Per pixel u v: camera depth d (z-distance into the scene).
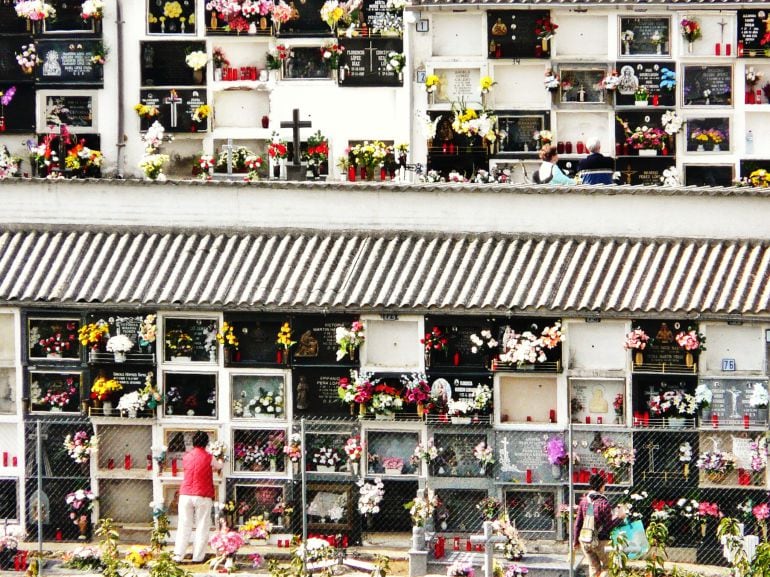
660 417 45.31
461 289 45.88
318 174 54.84
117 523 46.25
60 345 46.34
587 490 45.09
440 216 47.38
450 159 54.84
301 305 45.72
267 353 46.12
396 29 55.03
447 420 45.41
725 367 45.31
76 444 45.88
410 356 45.97
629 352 45.38
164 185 47.72
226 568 43.44
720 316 45.00
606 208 47.00
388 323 46.00
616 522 43.16
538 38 54.88
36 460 46.12
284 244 47.28
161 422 46.12
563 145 55.03
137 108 55.03
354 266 46.62
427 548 43.78
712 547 44.59
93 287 46.31
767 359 45.22
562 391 45.53
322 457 45.81
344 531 45.41
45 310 46.19
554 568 43.03
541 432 45.34
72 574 43.50
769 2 54.88
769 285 45.56
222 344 45.94
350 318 45.84
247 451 46.00
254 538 45.09
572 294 45.62
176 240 47.53
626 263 46.41
